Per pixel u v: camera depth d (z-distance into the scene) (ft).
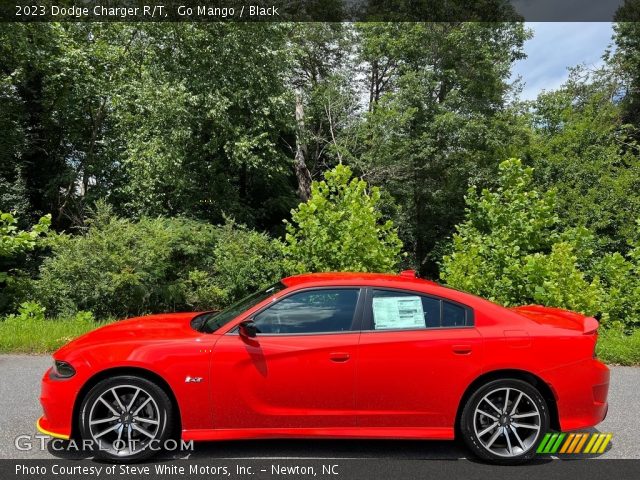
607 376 14.33
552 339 13.97
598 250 59.06
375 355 13.60
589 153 66.18
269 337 13.75
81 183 73.15
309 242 34.09
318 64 95.14
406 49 76.33
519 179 36.70
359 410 13.60
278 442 14.94
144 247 39.73
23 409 16.79
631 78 88.12
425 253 83.25
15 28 55.42
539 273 30.30
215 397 13.37
